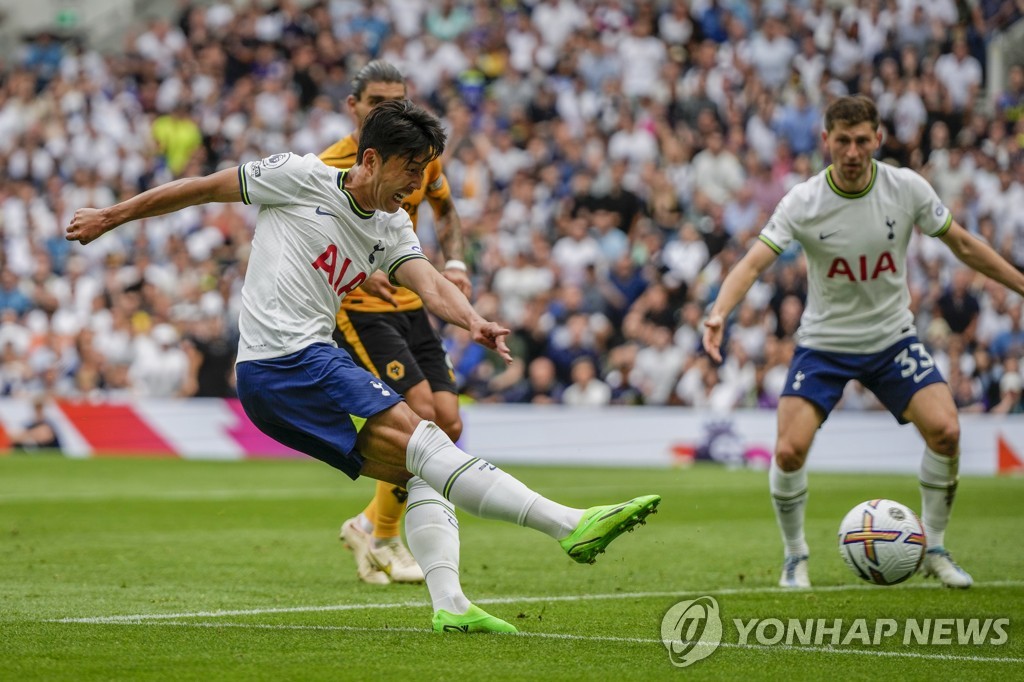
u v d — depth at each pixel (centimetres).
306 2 5941
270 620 1205
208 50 5488
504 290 4334
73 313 4516
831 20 5284
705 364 4066
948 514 1517
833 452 3966
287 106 5231
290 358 1091
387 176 1083
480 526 2261
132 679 898
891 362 1541
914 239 4316
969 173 4650
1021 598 1403
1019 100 4844
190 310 4366
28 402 4106
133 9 6338
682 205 4734
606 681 915
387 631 1133
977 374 4022
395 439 1073
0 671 923
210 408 4141
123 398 4203
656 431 4009
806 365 1559
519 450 3997
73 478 3222
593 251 4444
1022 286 1520
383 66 1530
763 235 1538
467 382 4053
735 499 2786
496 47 5419
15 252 4806
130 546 1898
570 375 4091
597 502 2673
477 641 1077
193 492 2877
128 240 4844
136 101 5434
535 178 4853
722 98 5072
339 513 2434
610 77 5197
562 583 1531
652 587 1498
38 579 1525
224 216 4819
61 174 5159
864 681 933
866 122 1447
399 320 1538
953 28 5044
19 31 6316
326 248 1098
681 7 5403
